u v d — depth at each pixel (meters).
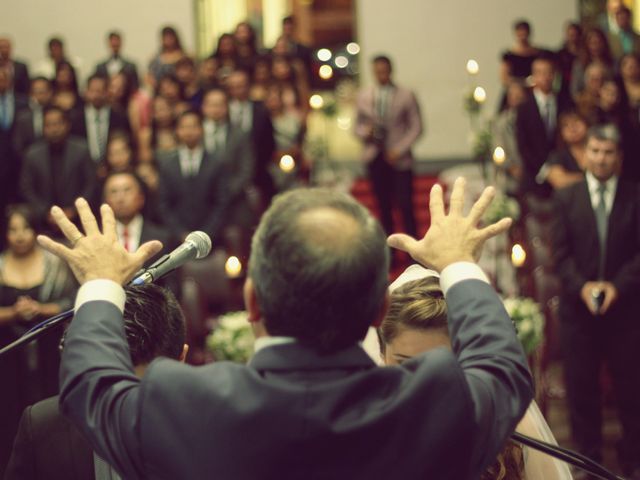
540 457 3.02
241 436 1.71
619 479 2.19
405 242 1.98
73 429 2.82
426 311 2.76
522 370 1.83
